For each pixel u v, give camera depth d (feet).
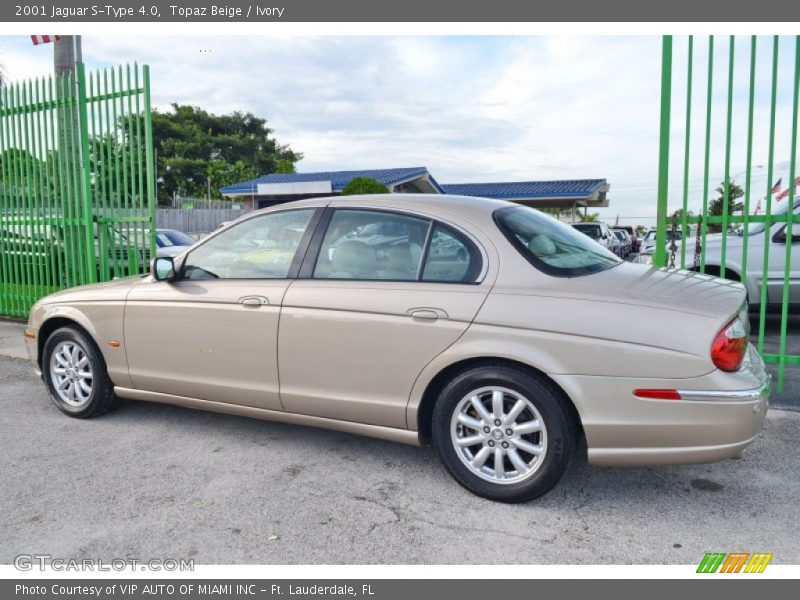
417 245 12.25
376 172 100.27
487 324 11.14
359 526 10.75
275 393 13.25
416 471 12.91
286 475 12.74
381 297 12.07
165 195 154.81
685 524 10.71
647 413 10.28
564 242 12.61
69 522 10.92
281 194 95.45
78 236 26.00
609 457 10.63
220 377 13.89
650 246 60.75
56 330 16.34
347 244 12.92
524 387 10.93
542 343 10.74
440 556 9.88
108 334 15.30
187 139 164.35
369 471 12.92
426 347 11.58
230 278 14.01
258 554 9.96
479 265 11.63
